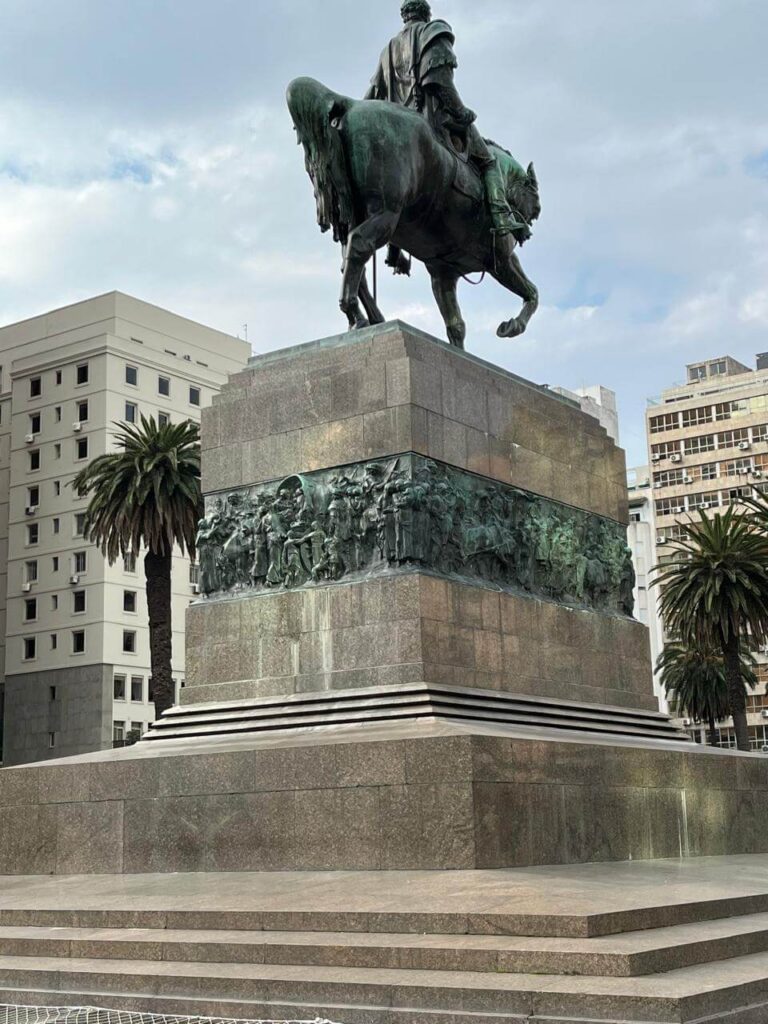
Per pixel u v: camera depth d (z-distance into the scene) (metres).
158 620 46.88
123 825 16.84
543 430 21.27
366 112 19.19
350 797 15.12
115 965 10.93
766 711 99.31
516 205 22.56
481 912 10.50
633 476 117.75
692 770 18.89
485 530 19.19
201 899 12.73
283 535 19.00
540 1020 8.57
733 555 53.12
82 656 78.12
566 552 21.11
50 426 82.81
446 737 14.66
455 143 21.19
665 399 117.00
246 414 19.91
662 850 17.72
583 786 16.19
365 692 17.23
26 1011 10.24
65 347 82.94
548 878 13.02
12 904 13.39
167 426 48.19
